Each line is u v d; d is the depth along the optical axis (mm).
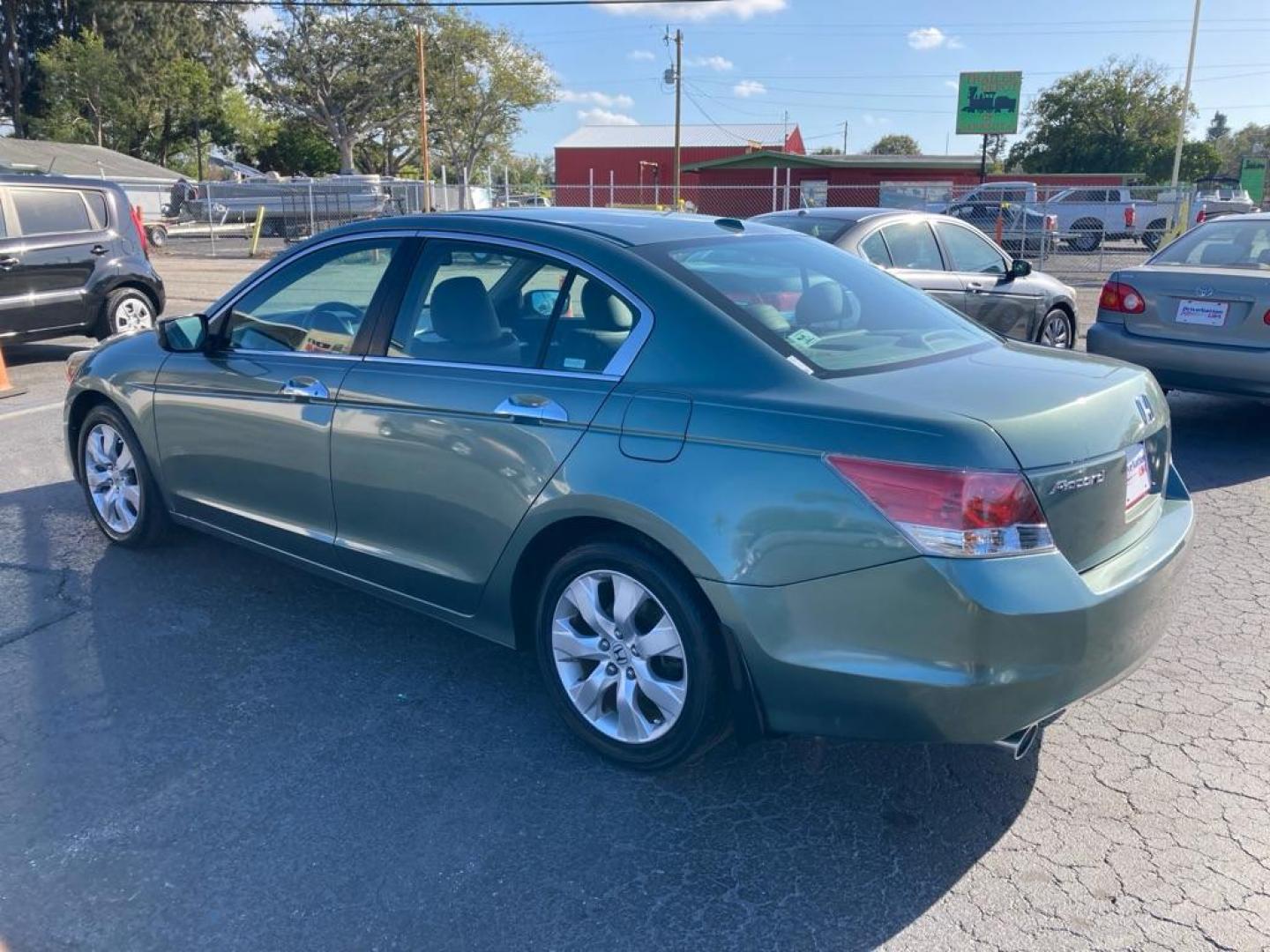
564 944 2670
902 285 4176
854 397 2969
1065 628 2771
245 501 4539
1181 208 23875
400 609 4723
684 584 3137
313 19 57531
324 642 4371
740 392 3082
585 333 3461
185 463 4762
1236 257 7574
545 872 2941
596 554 3307
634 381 3271
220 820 3162
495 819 3178
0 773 3387
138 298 11039
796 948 2662
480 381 3607
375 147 69438
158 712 3781
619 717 3379
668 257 3539
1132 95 61719
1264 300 6957
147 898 2826
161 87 58438
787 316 3406
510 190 39656
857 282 3947
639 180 54000
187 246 33469
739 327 3229
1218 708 3863
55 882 2885
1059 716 3811
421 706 3850
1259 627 4547
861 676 2828
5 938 2678
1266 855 3020
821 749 3594
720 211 38656
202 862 2973
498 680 4066
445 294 3836
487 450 3520
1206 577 5117
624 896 2848
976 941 2682
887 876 2936
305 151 69312
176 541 5496
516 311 3656
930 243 8609
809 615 2889
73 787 3320
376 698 3904
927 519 2721
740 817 3201
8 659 4168
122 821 3156
